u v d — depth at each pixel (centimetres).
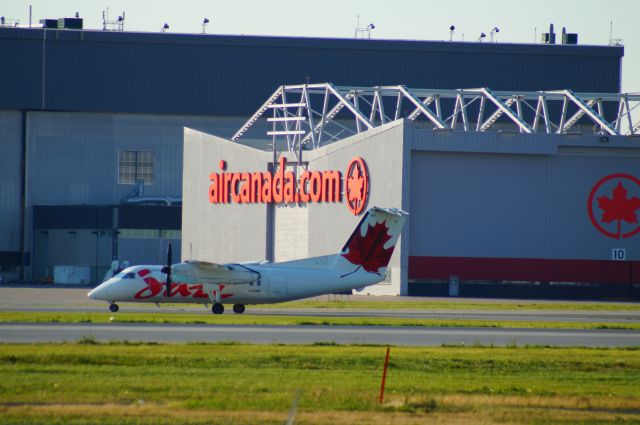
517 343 18762
